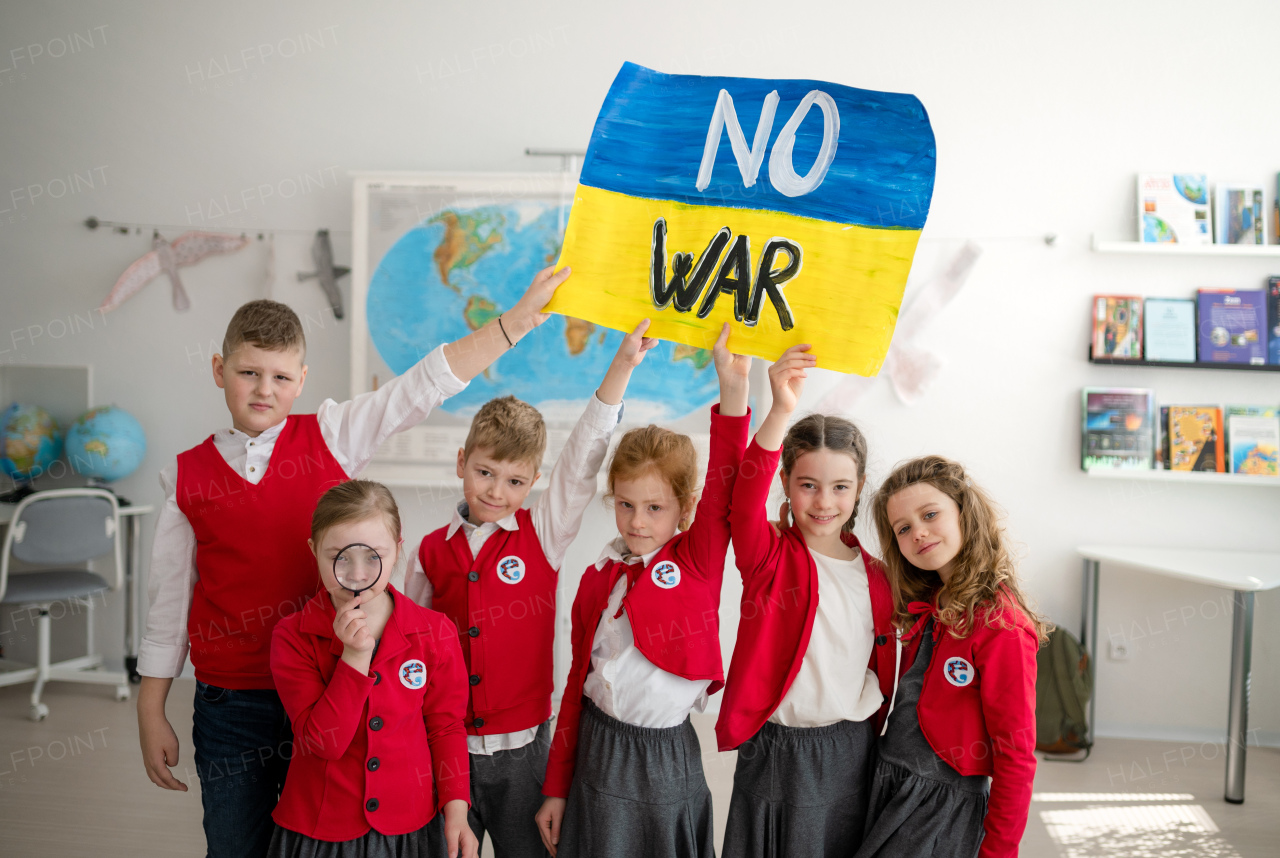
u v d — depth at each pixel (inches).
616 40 125.3
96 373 133.3
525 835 56.9
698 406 122.6
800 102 49.6
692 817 53.2
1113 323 120.0
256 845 54.3
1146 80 120.6
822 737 51.8
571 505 58.1
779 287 49.8
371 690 48.7
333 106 128.9
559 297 52.1
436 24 127.3
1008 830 48.1
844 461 53.0
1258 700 120.8
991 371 123.2
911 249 48.2
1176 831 91.9
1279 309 118.5
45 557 117.0
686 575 54.4
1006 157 122.4
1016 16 121.7
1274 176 119.3
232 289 131.0
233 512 53.5
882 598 54.3
